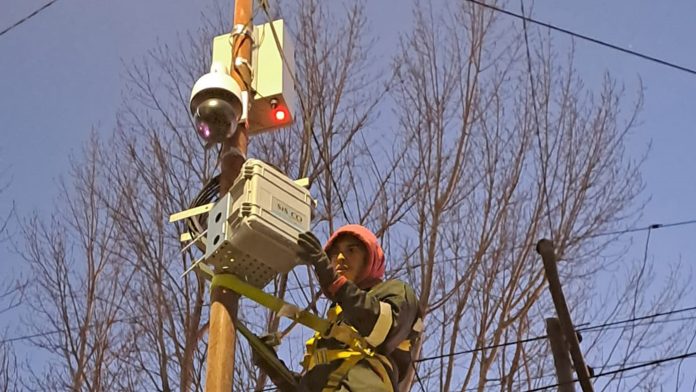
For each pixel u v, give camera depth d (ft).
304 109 47.60
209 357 22.08
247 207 22.21
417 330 23.13
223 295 22.75
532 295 49.32
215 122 24.61
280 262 22.63
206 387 21.70
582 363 34.73
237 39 27.99
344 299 21.29
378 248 24.00
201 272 23.75
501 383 46.42
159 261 50.16
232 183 24.48
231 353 22.18
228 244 22.29
